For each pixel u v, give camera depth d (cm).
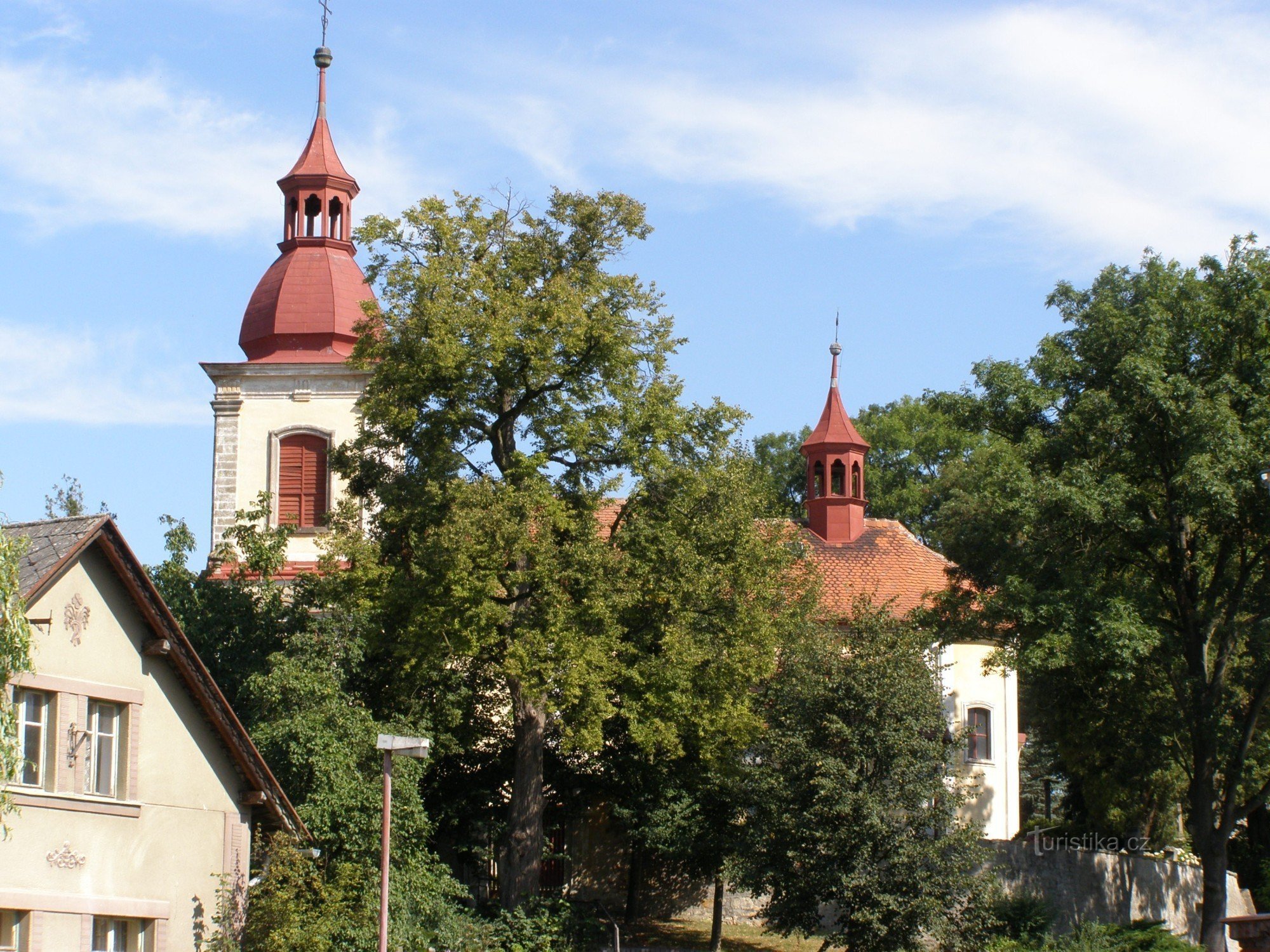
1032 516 3812
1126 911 4406
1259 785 4869
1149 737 4419
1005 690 4894
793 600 4234
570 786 4181
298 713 3325
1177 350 4009
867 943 3356
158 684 2638
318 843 3158
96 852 2489
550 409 3866
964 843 3419
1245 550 3988
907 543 5559
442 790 4122
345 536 3809
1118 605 3741
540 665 3491
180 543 3997
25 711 2428
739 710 3669
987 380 4169
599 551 3641
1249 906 5075
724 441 3991
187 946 2612
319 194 5378
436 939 3281
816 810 3394
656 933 4172
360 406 3828
